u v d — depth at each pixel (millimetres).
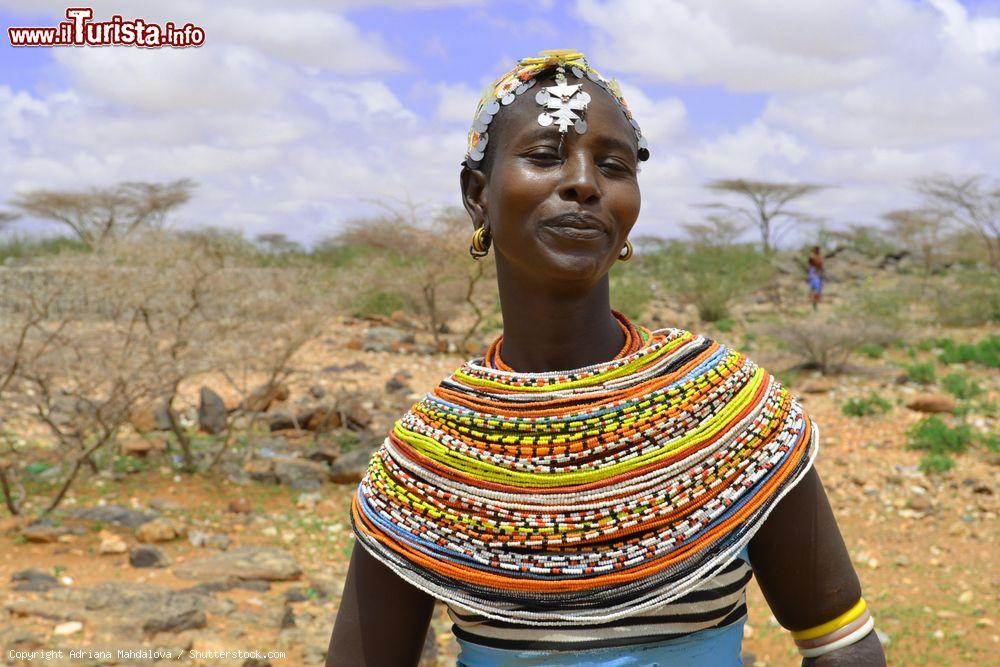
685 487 1521
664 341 1665
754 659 5875
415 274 17812
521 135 1601
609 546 1510
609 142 1601
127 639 5465
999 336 20250
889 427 12398
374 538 1620
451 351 18062
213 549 7504
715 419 1556
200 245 9508
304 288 10227
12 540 7246
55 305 8531
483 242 1720
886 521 9094
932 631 6441
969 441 11469
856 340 16328
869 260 40562
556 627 1500
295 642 5695
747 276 31406
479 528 1554
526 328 1683
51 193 35719
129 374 8164
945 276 37625
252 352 9336
